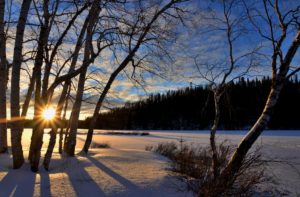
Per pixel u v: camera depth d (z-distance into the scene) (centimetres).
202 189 629
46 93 777
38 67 819
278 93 650
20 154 756
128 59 976
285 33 644
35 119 814
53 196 561
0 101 1071
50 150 789
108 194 589
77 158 983
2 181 636
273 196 762
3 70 1038
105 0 779
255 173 827
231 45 721
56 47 836
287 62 643
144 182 677
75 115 1120
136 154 1175
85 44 1102
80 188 615
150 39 916
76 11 835
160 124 7956
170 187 658
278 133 4919
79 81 1155
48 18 810
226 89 737
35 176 692
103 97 1176
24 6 737
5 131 1092
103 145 1922
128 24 834
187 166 796
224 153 812
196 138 3766
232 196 647
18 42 738
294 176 1050
